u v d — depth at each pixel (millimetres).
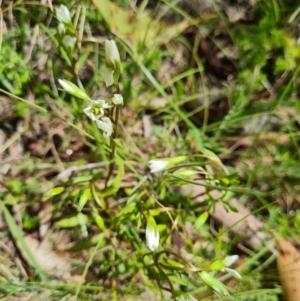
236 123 284
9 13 274
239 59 298
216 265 201
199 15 303
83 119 268
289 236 264
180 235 256
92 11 279
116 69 196
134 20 279
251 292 249
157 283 241
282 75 293
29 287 235
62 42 214
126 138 274
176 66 296
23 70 263
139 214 235
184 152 278
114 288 242
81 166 260
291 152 286
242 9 308
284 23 299
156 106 285
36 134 267
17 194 250
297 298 251
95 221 248
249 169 283
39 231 250
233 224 256
